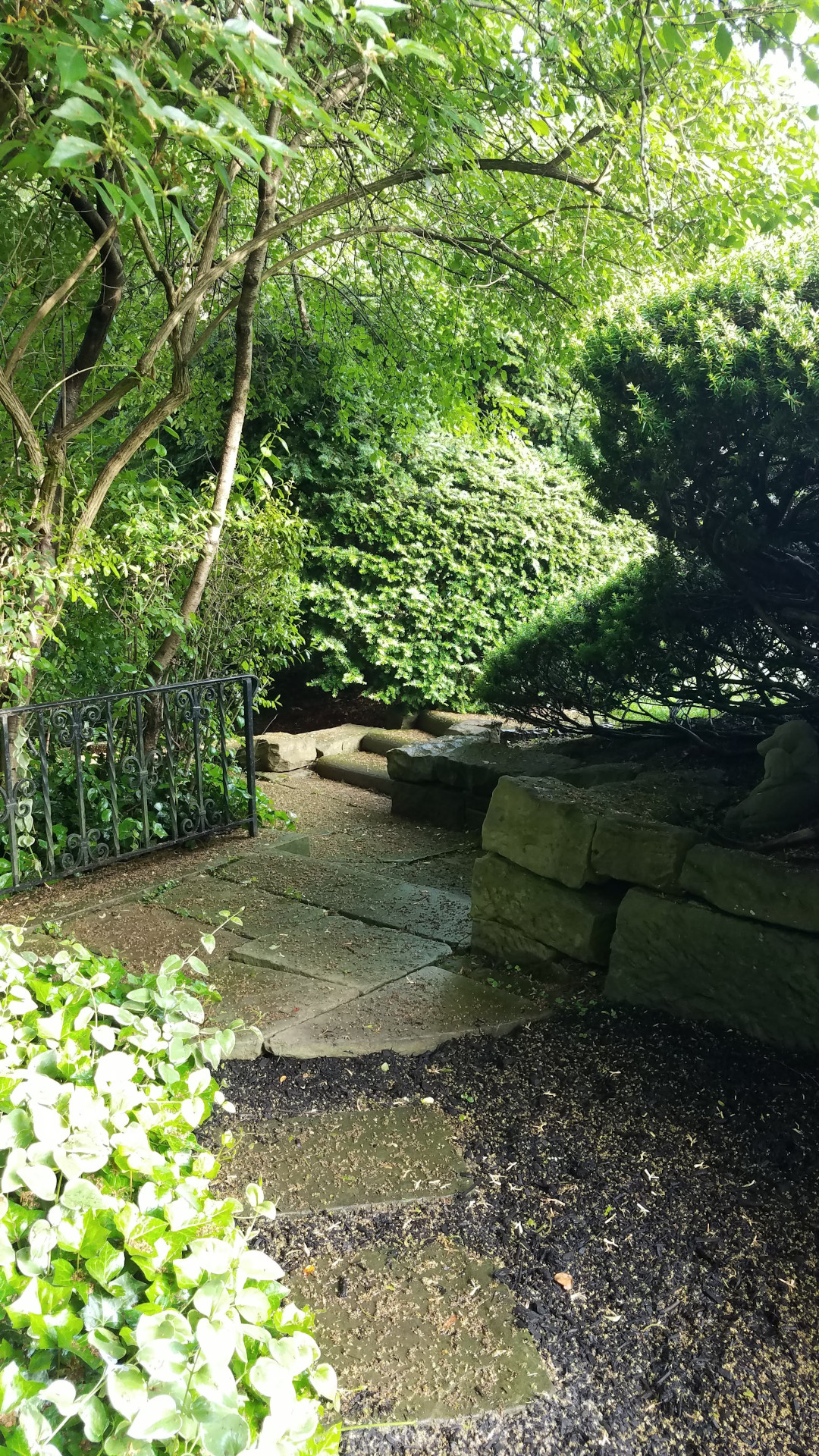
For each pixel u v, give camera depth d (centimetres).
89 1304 142
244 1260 156
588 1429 173
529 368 616
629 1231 224
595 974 350
